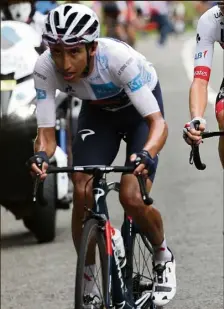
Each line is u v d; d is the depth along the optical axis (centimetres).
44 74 1165
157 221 1197
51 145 1188
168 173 2388
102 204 1094
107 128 1220
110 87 1170
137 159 1057
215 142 2747
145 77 1183
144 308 1203
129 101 1202
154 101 1155
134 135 1225
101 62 1148
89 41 1100
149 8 7269
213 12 1189
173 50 6762
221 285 1475
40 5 2400
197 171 2397
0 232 2061
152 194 2173
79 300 988
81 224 1155
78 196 1138
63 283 1593
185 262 1625
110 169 1062
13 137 1716
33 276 1650
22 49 1903
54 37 1079
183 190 2205
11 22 1961
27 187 1739
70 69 1103
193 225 1891
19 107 1780
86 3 2947
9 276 1659
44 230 1853
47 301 1491
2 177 1731
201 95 1174
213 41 1197
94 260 1062
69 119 1983
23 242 1925
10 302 1502
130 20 5319
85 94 1188
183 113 3147
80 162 1194
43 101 1182
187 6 12019
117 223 1827
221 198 2114
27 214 1814
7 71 1864
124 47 1162
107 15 4934
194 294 1431
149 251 1247
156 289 1227
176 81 4128
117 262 1117
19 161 1728
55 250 1828
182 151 2617
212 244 1742
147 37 9169
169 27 7419
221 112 1151
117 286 1112
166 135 1148
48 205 1814
